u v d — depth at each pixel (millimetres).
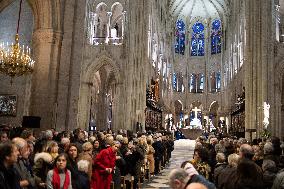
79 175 6734
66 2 15453
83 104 32156
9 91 22875
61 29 15195
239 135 32500
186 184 3725
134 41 33438
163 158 18969
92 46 33125
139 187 12430
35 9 15180
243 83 35000
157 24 46781
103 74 38719
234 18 45844
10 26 23469
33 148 8391
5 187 4496
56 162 5945
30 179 5957
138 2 34344
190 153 29328
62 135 11688
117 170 9695
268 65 26391
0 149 4715
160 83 49406
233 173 5836
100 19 35875
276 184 5422
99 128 38969
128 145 12016
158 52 48031
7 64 16297
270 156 7734
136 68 33500
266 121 23234
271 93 26125
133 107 32531
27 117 12164
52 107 14602
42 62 14828
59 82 14953
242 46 37344
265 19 26922
